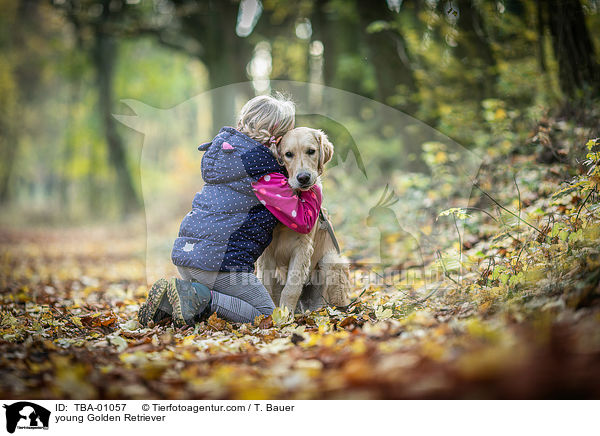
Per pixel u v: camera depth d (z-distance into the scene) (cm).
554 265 334
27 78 3159
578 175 439
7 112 3109
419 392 206
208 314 375
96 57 2409
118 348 321
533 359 208
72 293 665
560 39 569
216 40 1566
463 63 930
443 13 898
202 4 1538
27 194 5009
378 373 220
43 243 1656
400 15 1028
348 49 1257
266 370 260
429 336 271
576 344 213
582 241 339
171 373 267
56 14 1656
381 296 443
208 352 308
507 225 437
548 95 660
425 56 962
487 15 827
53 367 272
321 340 304
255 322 368
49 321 413
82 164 2964
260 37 1565
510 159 593
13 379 255
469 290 372
